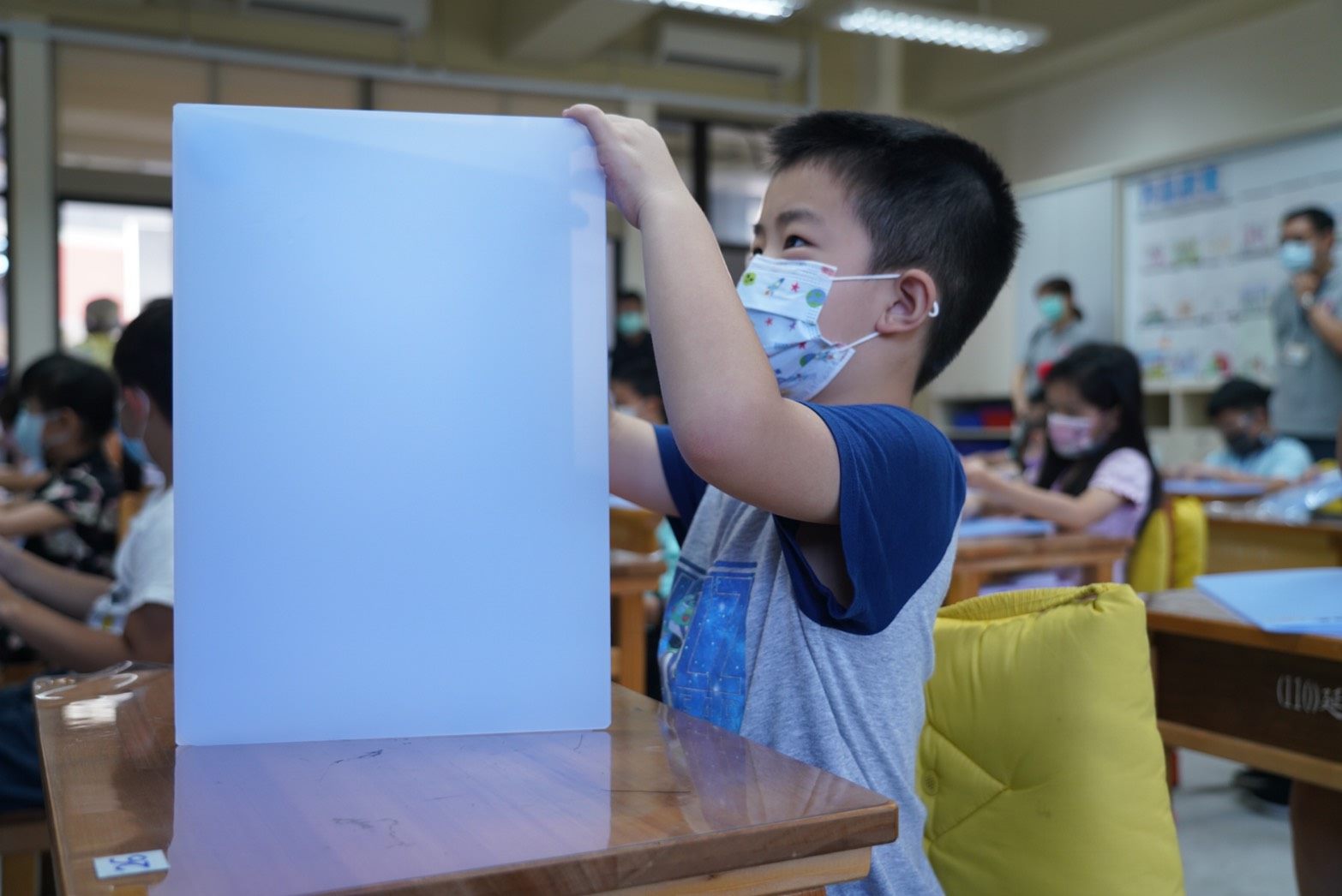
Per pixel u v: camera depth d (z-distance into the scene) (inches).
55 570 74.7
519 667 24.2
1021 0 269.4
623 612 84.7
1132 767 33.6
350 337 23.5
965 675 36.7
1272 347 225.6
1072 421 107.7
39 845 54.3
